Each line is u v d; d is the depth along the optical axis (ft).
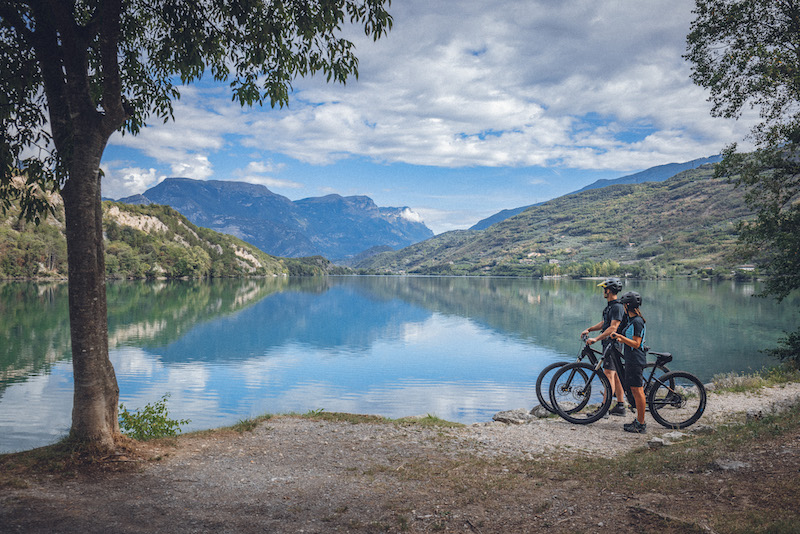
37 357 115.85
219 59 27.71
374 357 132.16
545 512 15.07
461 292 487.61
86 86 21.42
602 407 29.27
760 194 65.51
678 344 148.36
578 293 452.35
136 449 21.98
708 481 16.15
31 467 18.69
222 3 24.43
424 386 91.61
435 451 23.80
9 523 13.61
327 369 112.47
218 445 24.17
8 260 477.36
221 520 14.84
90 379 21.13
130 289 420.77
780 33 59.00
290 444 24.77
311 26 24.12
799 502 13.35
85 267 21.11
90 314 21.29
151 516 14.90
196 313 254.68
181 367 113.91
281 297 402.31
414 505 16.22
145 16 26.89
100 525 13.97
